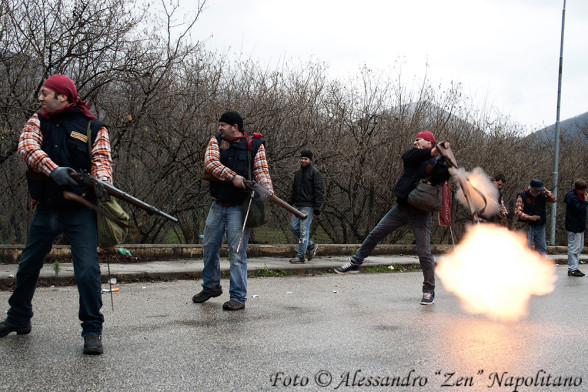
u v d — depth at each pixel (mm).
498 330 4973
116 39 8570
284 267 8664
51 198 3697
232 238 5473
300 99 11367
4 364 3494
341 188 12633
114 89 9211
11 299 4051
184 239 10773
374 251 11789
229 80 10773
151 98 9000
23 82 8273
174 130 9844
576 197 9977
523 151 17000
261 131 10594
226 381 3367
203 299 5781
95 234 3803
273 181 11102
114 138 9211
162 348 3996
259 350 4047
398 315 5496
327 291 6969
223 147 5398
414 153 5969
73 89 3762
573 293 7574
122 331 4449
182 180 10195
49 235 3826
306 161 9398
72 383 3221
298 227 9406
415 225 6207
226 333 4496
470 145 14383
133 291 6402
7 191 8984
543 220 11180
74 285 6590
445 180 5941
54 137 3725
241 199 5461
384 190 12859
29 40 8047
